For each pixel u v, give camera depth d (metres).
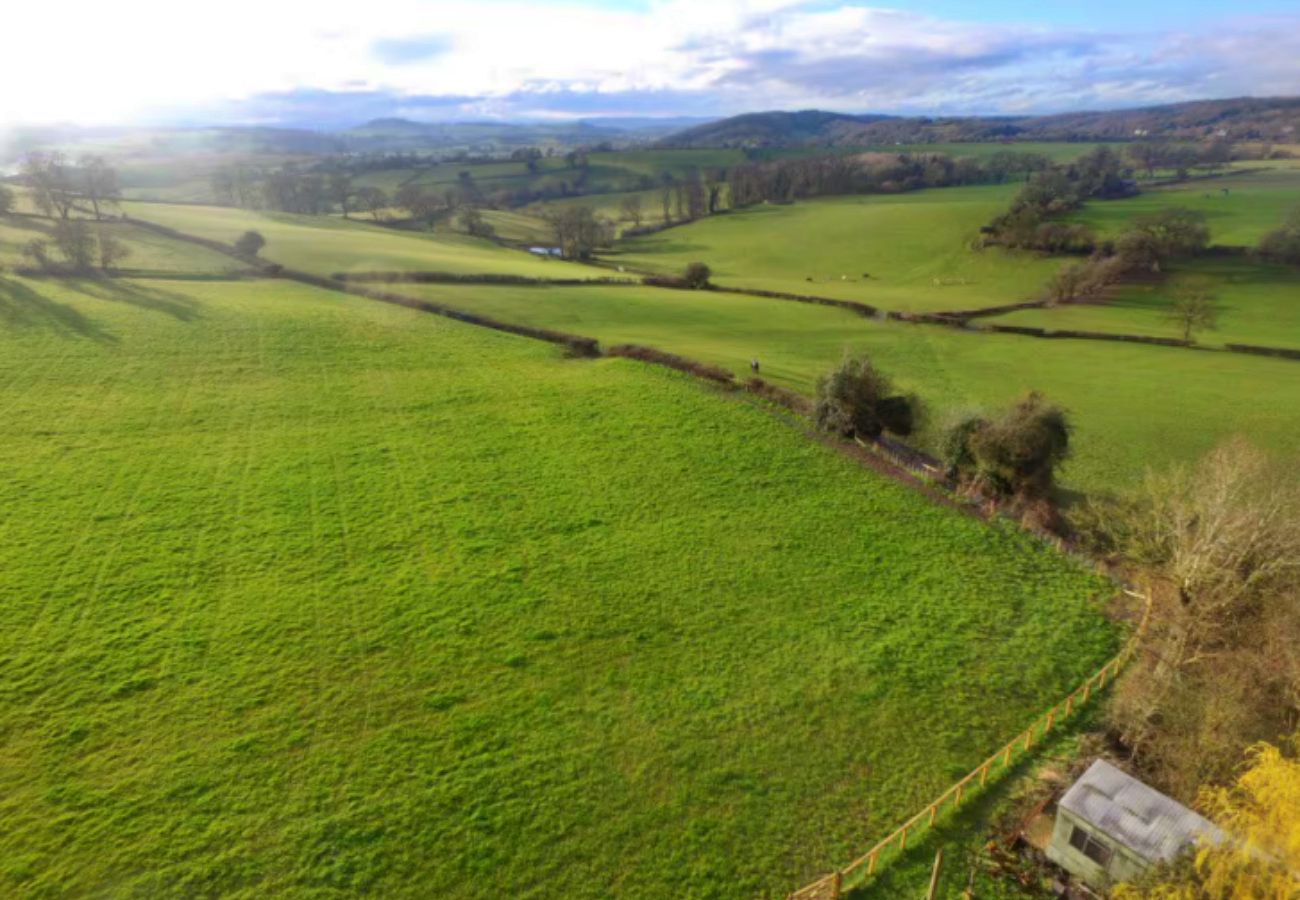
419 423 56.06
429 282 99.12
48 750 27.23
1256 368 79.31
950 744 29.03
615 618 35.75
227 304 81.06
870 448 54.56
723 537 42.81
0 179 145.00
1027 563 41.38
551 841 24.61
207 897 22.44
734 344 82.50
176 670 31.36
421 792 26.23
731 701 30.89
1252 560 32.50
